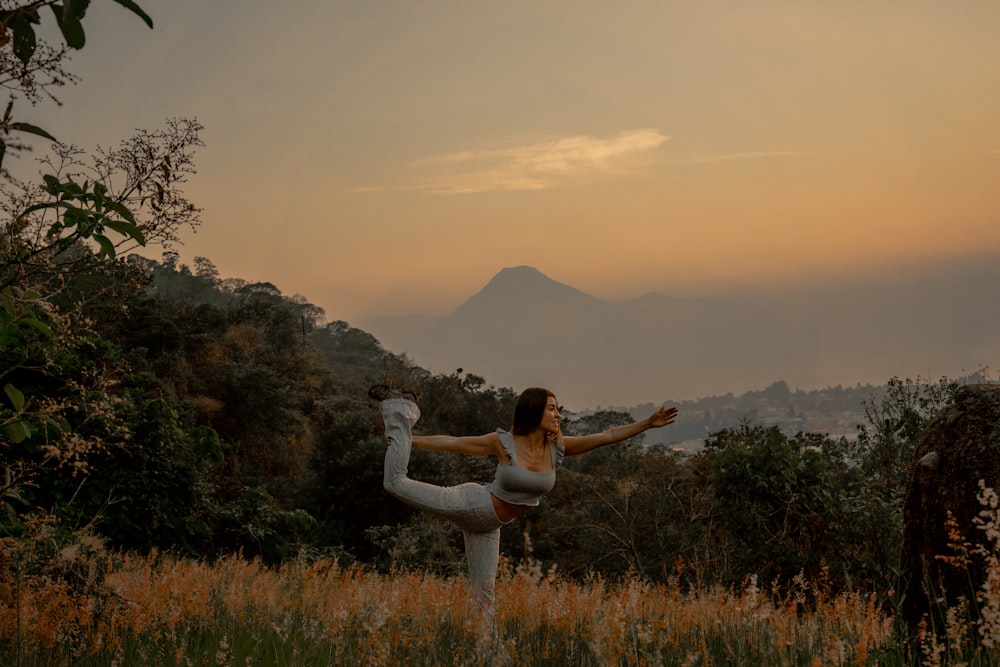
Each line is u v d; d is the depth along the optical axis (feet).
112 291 14.65
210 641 16.51
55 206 13.12
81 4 10.67
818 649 13.35
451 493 17.37
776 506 41.57
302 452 170.71
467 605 15.62
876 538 40.22
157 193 13.84
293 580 26.07
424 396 225.35
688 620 16.33
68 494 38.29
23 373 33.81
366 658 13.55
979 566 13.00
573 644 14.99
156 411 45.65
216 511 57.98
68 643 15.12
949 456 14.33
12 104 10.74
